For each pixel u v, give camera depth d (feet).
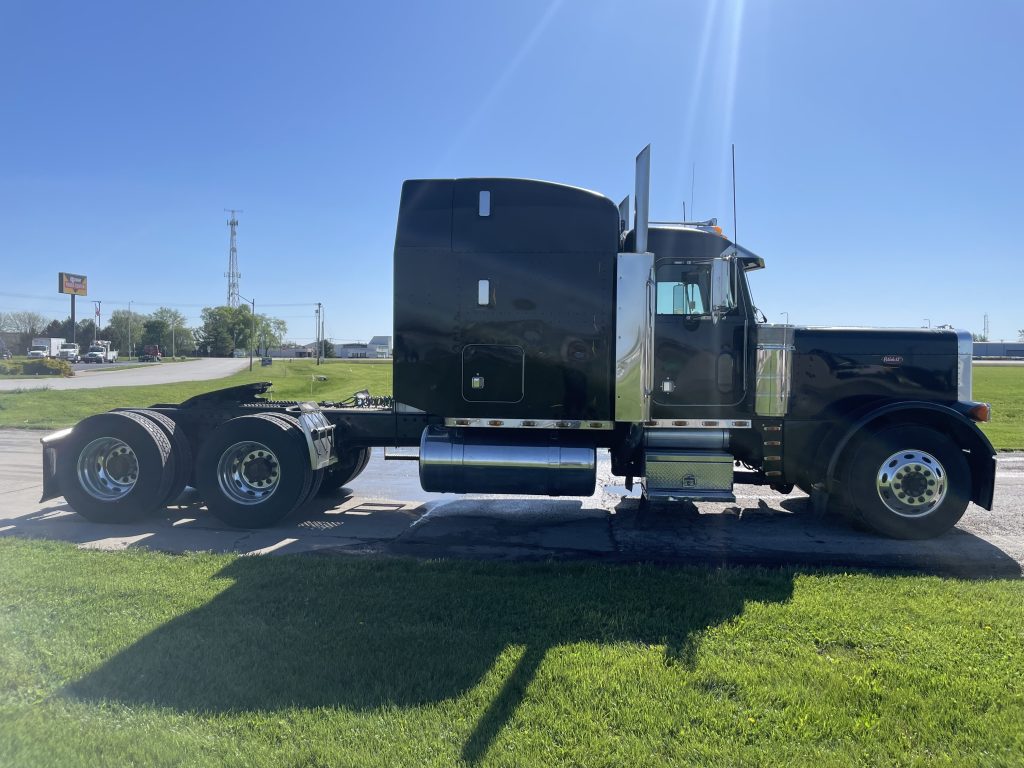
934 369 22.97
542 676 11.45
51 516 24.67
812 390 23.11
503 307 22.20
